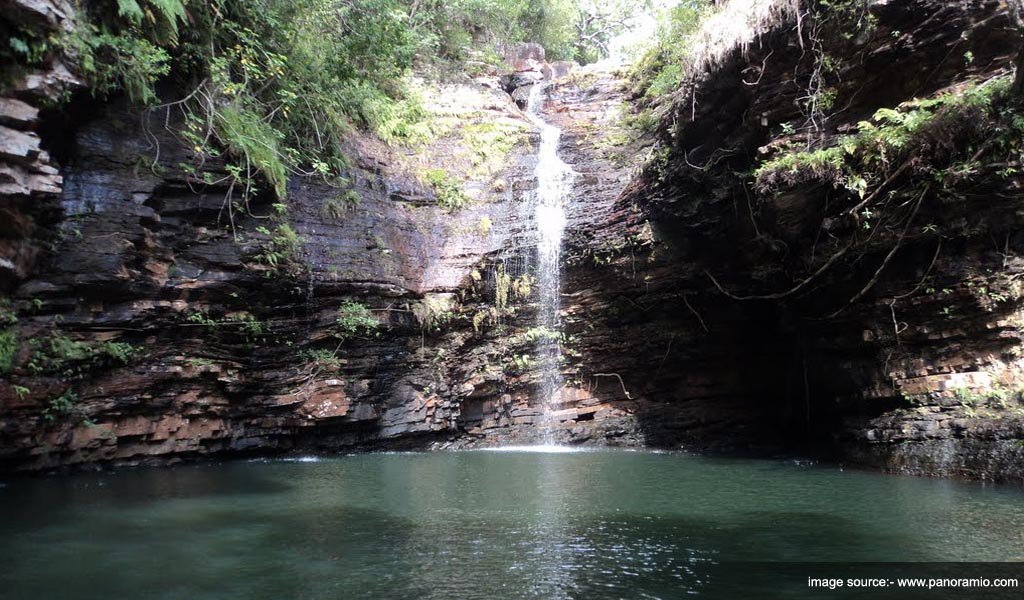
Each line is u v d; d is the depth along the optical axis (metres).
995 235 9.82
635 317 16.64
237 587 5.42
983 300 9.85
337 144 16.28
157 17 11.51
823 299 12.48
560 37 28.92
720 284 14.99
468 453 14.88
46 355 10.53
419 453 14.95
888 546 6.51
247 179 12.84
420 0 21.84
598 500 9.01
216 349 13.02
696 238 15.27
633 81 21.45
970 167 9.50
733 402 16.03
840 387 12.34
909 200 10.25
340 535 7.10
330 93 16.48
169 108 12.43
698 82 13.38
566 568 5.94
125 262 11.39
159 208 12.26
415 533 7.17
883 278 11.06
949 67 10.09
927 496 8.70
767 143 12.38
